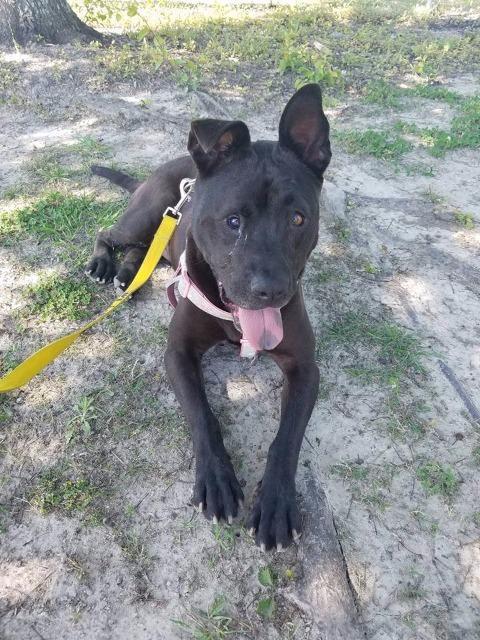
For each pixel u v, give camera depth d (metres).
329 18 2.05
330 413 0.67
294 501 0.55
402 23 2.09
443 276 0.89
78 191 1.00
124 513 0.56
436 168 1.16
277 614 0.50
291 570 0.53
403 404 0.69
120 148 1.15
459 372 0.74
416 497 0.59
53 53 1.46
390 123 1.32
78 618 0.49
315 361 0.70
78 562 0.52
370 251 0.93
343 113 1.36
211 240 0.57
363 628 0.49
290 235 0.56
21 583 0.51
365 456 0.63
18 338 0.74
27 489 0.58
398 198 1.06
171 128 1.22
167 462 0.61
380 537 0.56
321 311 0.81
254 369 0.72
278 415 0.67
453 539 0.56
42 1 1.48
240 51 1.60
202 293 0.62
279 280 0.53
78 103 1.29
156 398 0.67
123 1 2.03
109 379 0.69
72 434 0.63
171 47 1.61
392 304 0.83
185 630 0.49
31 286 0.80
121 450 0.62
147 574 0.52
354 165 1.15
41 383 0.68
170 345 0.66
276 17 2.00
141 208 0.84
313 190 0.60
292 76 1.51
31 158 1.09
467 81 1.59
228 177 0.57
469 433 0.66
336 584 0.51
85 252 0.87
